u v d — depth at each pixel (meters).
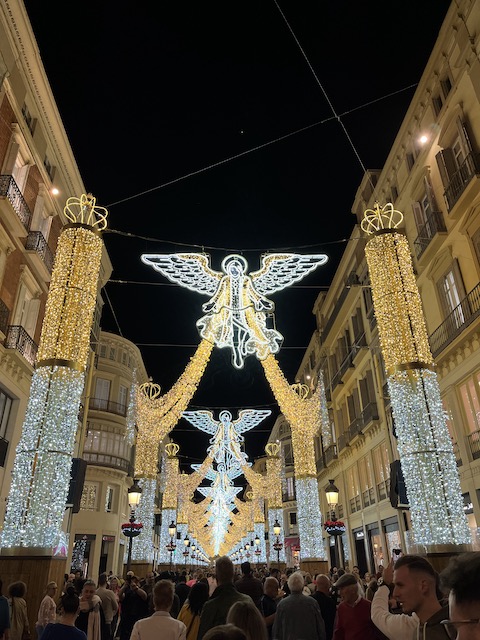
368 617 4.41
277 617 5.39
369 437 22.88
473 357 14.09
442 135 16.25
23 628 6.39
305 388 15.55
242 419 24.47
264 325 12.59
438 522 8.31
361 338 23.81
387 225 10.63
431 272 17.00
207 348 13.16
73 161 20.28
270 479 24.12
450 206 15.44
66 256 9.21
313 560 13.54
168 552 20.92
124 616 8.14
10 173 15.39
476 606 1.35
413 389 9.06
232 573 4.91
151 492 15.84
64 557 7.94
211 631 2.07
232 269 12.23
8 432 15.14
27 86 16.64
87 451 29.56
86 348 8.94
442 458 8.72
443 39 15.90
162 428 13.23
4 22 14.67
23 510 7.61
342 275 27.67
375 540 22.19
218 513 31.34
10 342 15.06
